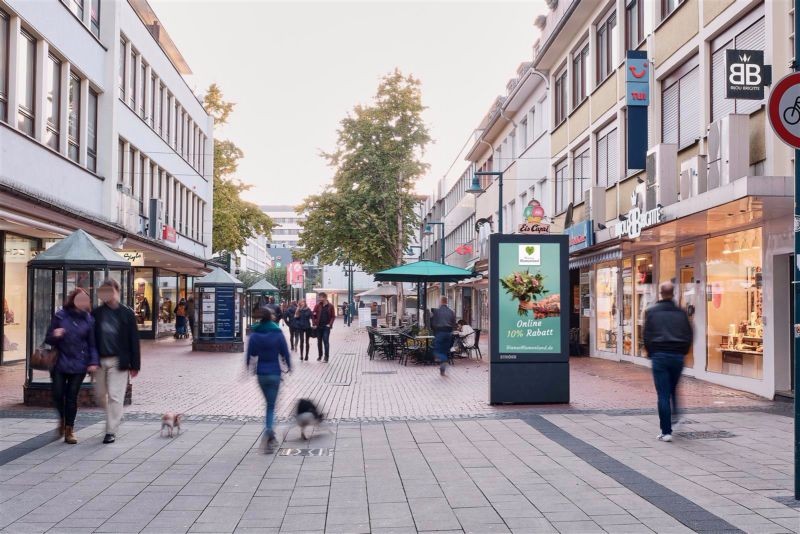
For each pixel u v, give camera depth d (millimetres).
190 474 7395
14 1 16469
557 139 28031
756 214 12516
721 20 14594
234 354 24984
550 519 5891
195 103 41094
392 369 20141
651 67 18406
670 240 17312
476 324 48094
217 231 46469
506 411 11828
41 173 18312
